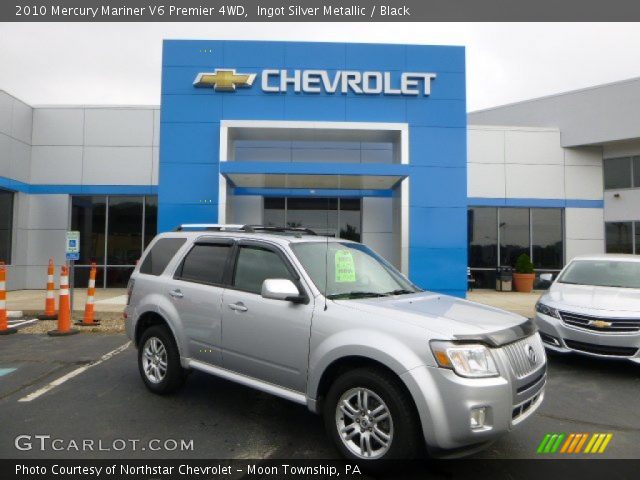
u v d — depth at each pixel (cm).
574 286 733
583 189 1747
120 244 1572
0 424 415
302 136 1313
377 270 468
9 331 817
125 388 518
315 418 438
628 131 1639
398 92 1240
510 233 1748
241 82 1220
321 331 365
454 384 305
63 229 1554
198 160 1213
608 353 594
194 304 463
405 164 1175
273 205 1452
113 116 1573
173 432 402
